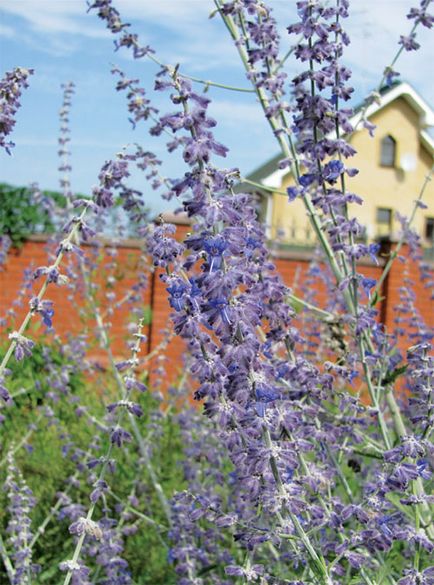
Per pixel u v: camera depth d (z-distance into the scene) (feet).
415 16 14.40
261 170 100.48
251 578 9.18
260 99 14.46
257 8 14.05
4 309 39.68
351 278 13.08
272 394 7.64
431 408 9.21
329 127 12.35
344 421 12.32
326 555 10.59
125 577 14.05
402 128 100.94
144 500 18.34
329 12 12.20
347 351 13.41
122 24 15.29
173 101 7.57
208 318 7.30
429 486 11.01
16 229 39.81
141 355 36.47
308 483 9.75
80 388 25.55
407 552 12.89
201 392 8.27
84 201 10.61
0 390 9.86
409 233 20.75
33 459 19.69
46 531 17.95
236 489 14.73
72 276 22.31
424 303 37.63
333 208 13.85
